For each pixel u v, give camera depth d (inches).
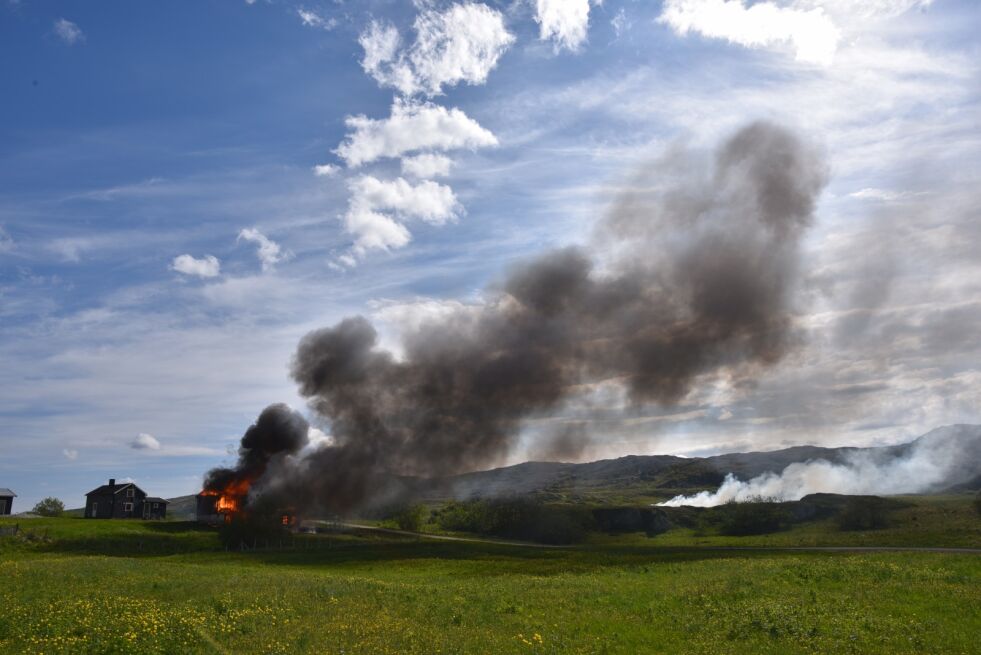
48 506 5989.2
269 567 2856.8
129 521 4936.0
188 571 2287.2
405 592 1651.1
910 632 1104.2
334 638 1068.5
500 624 1214.9
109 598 1429.6
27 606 1295.5
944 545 3166.8
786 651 1003.9
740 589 1552.7
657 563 2527.1
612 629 1166.3
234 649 995.3
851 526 5275.6
